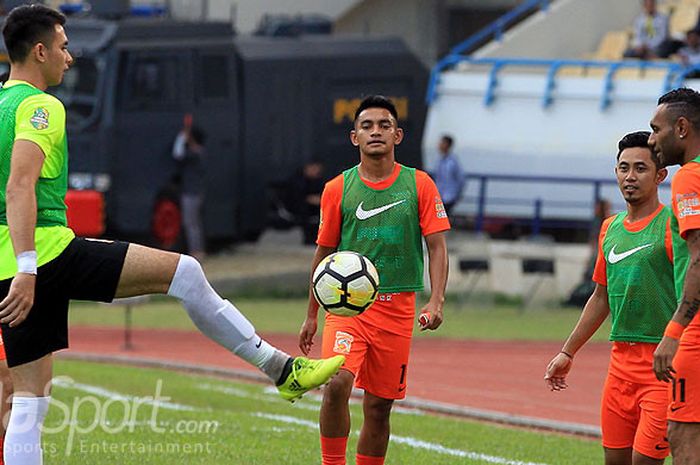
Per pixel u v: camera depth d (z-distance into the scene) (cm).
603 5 9219
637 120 7450
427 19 9956
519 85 7775
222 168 7281
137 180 6900
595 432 3344
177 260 1969
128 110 6862
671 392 1952
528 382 4469
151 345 5253
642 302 2103
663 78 7800
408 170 2386
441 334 5866
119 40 6831
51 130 1952
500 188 7725
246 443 2928
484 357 5159
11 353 2005
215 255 7831
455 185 7338
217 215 7269
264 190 7481
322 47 7756
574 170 7562
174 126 7050
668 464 2880
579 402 4009
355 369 2320
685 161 1959
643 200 2130
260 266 7481
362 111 2372
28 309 1892
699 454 1934
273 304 6925
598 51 9025
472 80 7888
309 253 8062
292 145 7606
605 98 7531
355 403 3781
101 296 1978
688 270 1897
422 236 2397
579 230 7788
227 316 1969
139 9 7469
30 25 2019
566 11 9106
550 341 5722
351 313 2214
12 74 2044
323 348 2342
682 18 8981
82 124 6781
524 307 6925
